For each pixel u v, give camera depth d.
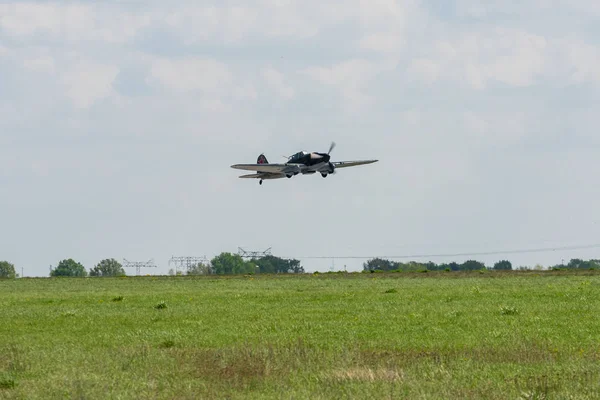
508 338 53.38
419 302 80.69
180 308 82.00
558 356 46.12
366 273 169.38
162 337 58.72
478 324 61.09
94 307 86.62
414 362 44.94
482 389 37.22
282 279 152.38
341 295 93.88
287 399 36.19
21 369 45.75
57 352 51.69
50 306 89.44
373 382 39.06
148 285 139.75
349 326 62.12
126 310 81.62
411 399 35.72
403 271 173.62
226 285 131.38
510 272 151.75
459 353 47.56
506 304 75.69
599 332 55.06
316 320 67.00
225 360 46.06
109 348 53.69
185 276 181.12
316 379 40.38
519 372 41.25
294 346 51.00
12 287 142.12
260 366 43.81
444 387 37.75
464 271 162.62
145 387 39.72
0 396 37.94
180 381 41.03
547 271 150.62
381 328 60.56
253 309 78.56
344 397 36.22
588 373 40.19
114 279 173.25
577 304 72.94
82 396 37.25
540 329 57.12
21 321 72.50
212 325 65.75
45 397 37.69
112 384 40.34
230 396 37.28
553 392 36.50
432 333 56.97
